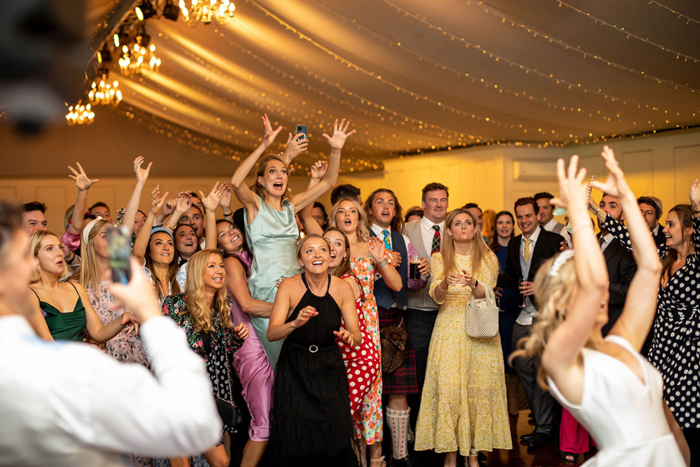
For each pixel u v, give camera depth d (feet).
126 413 3.57
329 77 24.11
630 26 15.21
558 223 19.08
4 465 3.67
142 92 36.01
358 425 12.67
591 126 24.06
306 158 37.86
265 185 12.82
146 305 4.05
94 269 11.16
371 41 19.74
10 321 3.85
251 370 12.06
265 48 23.66
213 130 38.50
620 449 5.47
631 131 24.59
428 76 21.21
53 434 3.64
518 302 15.72
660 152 24.86
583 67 18.06
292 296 10.84
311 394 10.41
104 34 22.90
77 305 10.09
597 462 5.59
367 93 24.62
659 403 5.76
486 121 25.00
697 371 10.78
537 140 27.78
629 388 5.53
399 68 21.17
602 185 6.25
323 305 10.76
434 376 12.96
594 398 5.51
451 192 31.42
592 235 5.54
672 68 17.08
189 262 10.88
